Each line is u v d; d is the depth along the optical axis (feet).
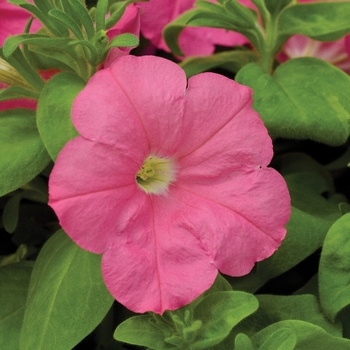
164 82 0.95
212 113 0.96
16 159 1.01
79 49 1.01
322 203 1.13
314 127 1.06
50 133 0.98
